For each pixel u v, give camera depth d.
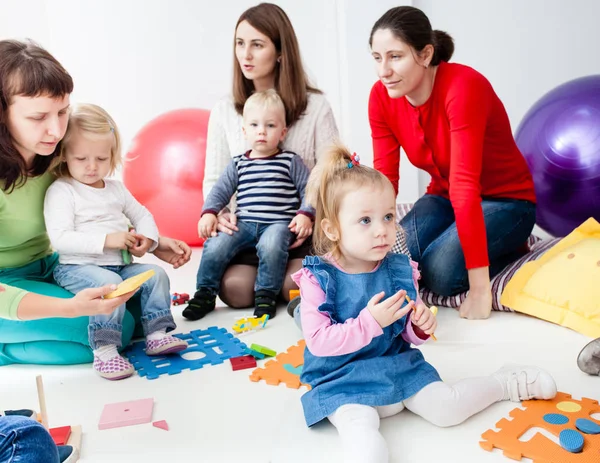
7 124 1.53
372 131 2.12
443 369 1.51
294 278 1.32
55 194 1.72
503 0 3.04
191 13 3.47
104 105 3.59
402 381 1.25
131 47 3.52
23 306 1.37
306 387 1.45
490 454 1.13
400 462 1.12
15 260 1.74
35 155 1.67
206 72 3.54
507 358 1.56
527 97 3.12
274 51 2.15
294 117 2.21
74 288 1.70
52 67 1.51
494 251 2.01
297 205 2.18
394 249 1.94
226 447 1.21
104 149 1.74
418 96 1.89
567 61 3.04
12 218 1.66
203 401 1.41
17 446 0.85
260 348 1.66
